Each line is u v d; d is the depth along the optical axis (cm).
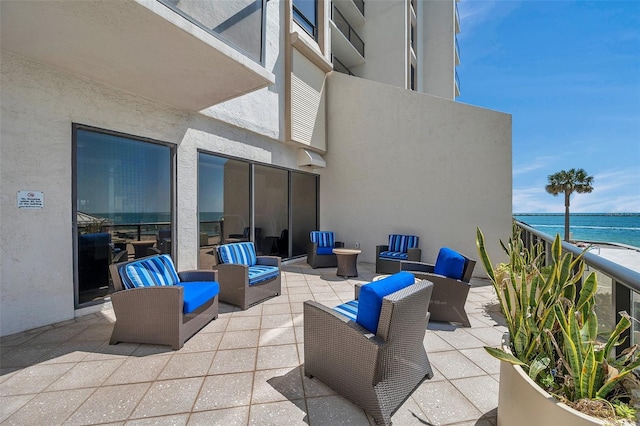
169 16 245
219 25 297
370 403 175
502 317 341
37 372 224
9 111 290
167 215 434
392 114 643
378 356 171
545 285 163
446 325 320
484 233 532
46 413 180
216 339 281
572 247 249
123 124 378
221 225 515
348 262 536
